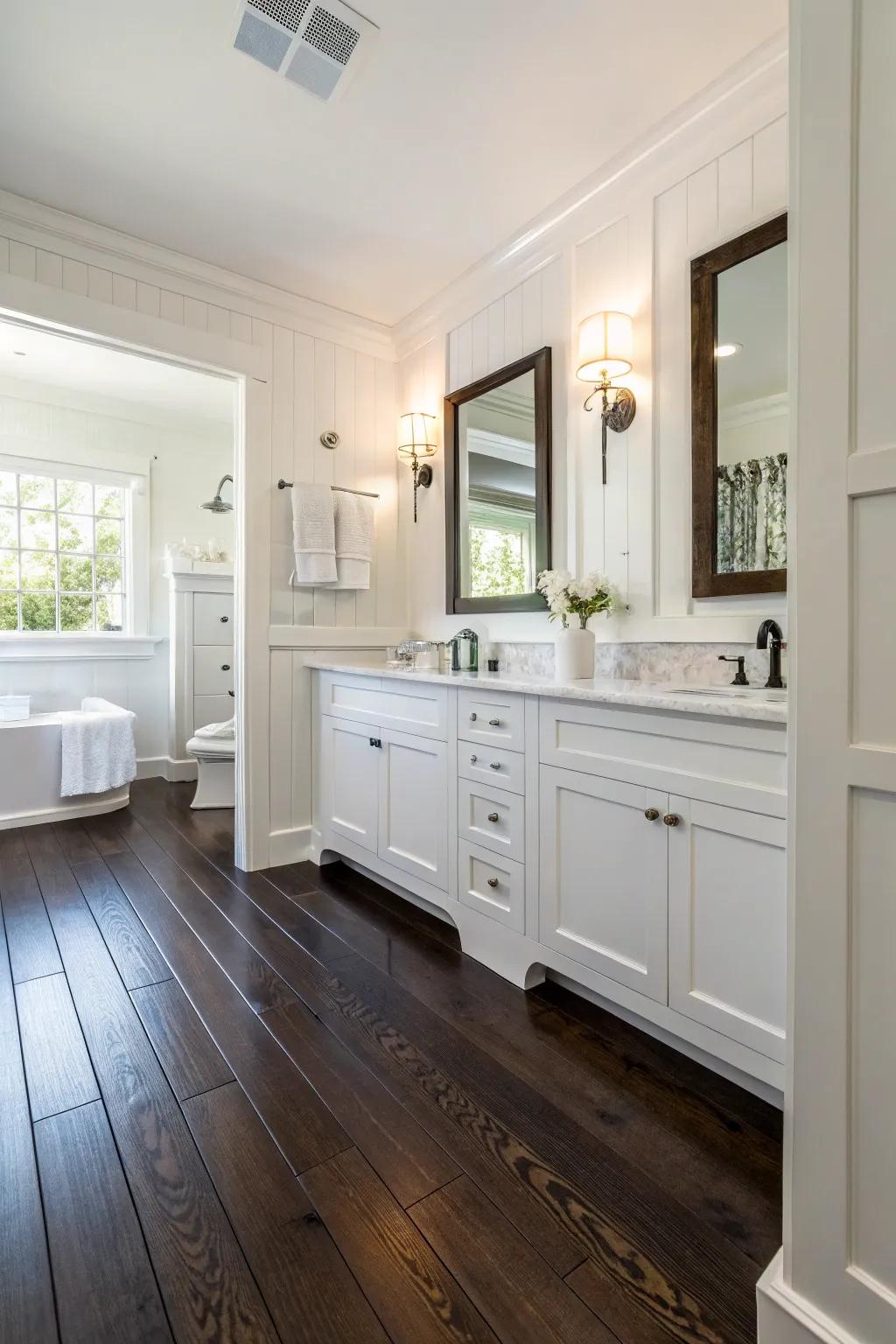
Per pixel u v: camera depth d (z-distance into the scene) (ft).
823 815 2.66
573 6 5.02
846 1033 2.61
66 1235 3.46
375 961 6.56
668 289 6.51
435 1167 3.93
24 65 5.53
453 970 6.40
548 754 5.75
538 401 7.84
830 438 2.61
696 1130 4.24
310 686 9.75
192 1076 4.77
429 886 7.30
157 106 5.98
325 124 6.22
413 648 9.14
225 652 15.46
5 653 13.71
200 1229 3.50
